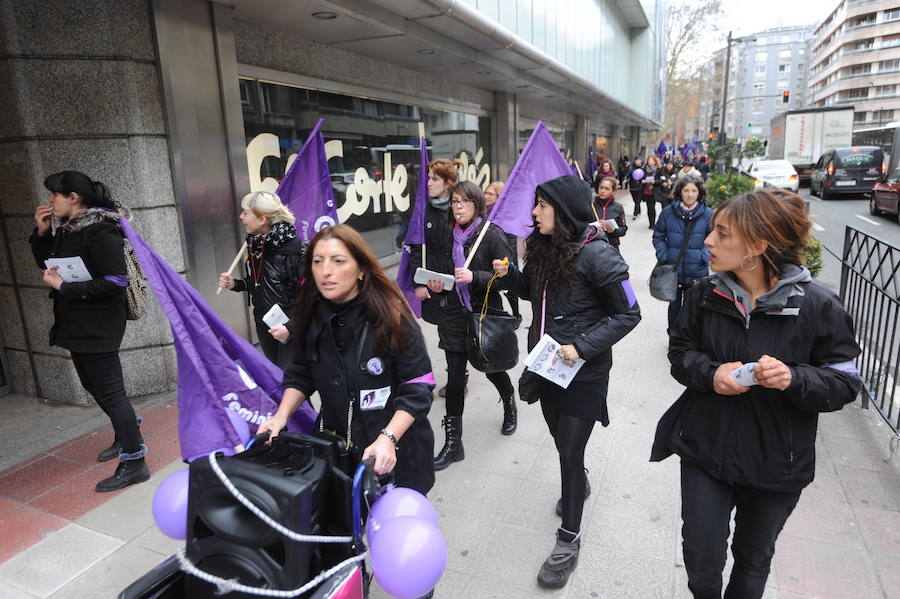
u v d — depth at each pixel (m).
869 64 99.69
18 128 4.26
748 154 33.12
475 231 3.82
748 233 1.73
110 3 4.25
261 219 3.62
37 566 2.80
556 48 12.84
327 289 1.85
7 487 3.51
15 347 4.82
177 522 1.89
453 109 10.68
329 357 1.95
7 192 4.46
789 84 133.88
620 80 22.42
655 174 14.70
